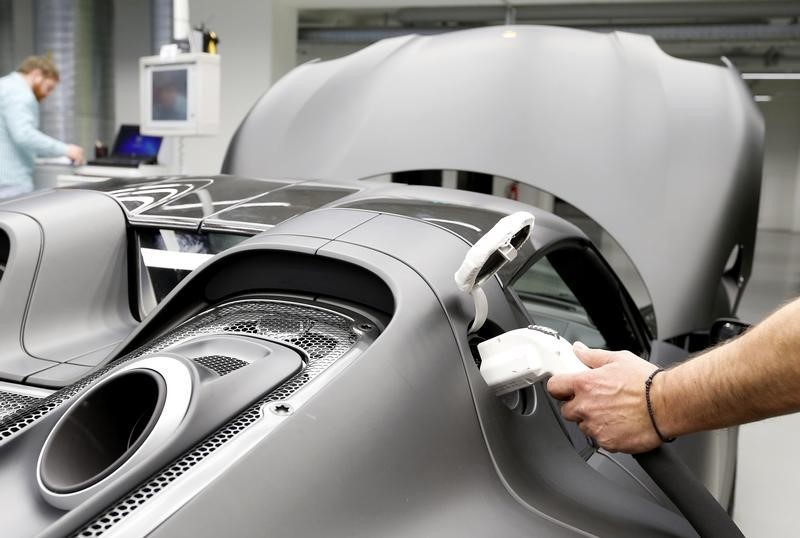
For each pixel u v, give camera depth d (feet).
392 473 1.85
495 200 3.34
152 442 1.69
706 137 6.52
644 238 6.33
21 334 3.01
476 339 2.42
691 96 6.70
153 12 18.88
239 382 1.90
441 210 2.92
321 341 2.19
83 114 19.56
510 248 2.07
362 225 2.58
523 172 6.65
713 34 25.93
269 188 3.77
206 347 2.17
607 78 6.79
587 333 4.50
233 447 1.72
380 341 2.03
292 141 7.40
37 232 3.19
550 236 3.18
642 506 2.36
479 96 6.91
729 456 4.90
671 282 6.23
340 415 1.85
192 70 9.07
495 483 2.03
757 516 6.42
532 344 2.17
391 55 7.50
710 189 6.37
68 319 3.22
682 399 2.01
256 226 3.14
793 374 1.79
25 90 11.34
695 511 2.05
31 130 11.35
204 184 3.94
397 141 7.01
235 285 2.63
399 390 1.97
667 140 6.48
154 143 14.08
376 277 2.33
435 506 1.88
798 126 46.47
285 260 2.50
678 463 2.09
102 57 19.71
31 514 1.65
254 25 22.24
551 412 2.55
